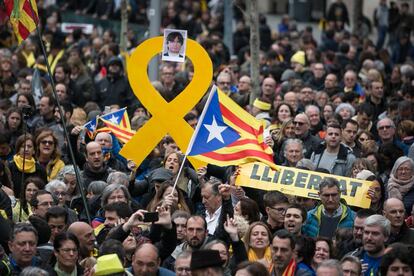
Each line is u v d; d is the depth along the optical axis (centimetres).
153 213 1992
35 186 2333
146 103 2355
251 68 3438
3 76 3612
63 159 2764
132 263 1895
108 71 3534
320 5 7000
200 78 2355
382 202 2353
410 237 2128
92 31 4778
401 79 3741
